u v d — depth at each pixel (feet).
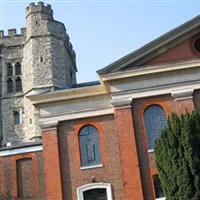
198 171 85.25
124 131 110.11
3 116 225.97
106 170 112.37
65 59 227.61
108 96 117.70
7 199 121.90
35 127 214.48
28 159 125.08
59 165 113.39
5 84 230.89
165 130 90.43
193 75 112.37
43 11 230.07
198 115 89.92
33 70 220.84
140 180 106.22
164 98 112.06
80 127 116.57
